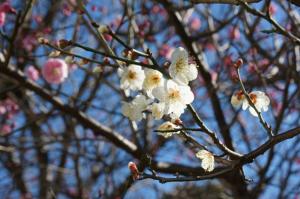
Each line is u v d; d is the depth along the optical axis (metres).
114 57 0.65
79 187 1.32
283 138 0.63
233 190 1.01
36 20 1.30
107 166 1.29
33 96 1.37
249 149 1.22
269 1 0.67
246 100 0.66
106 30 0.68
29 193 1.58
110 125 1.28
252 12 0.68
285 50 1.03
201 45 1.24
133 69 0.67
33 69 1.18
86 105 1.08
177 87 0.63
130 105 0.67
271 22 0.68
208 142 0.84
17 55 1.16
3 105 1.43
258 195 1.03
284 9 1.02
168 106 0.63
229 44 1.14
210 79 1.07
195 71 0.63
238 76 0.64
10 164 1.51
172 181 0.64
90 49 0.66
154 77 0.64
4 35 0.91
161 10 1.28
